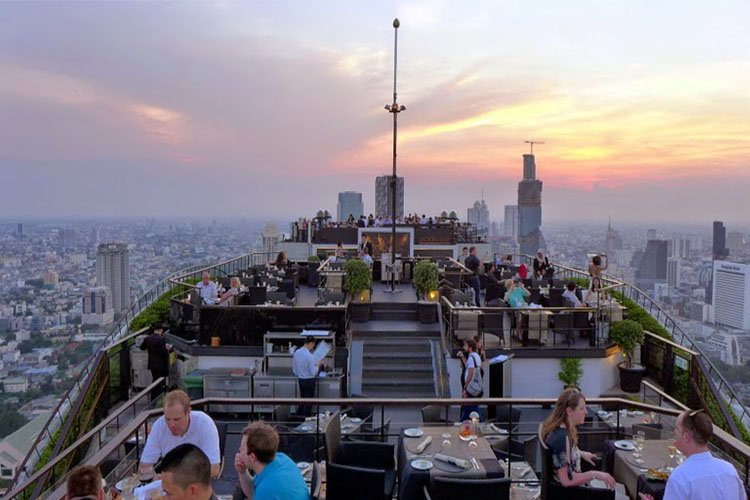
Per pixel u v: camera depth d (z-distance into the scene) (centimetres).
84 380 1399
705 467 432
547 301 1816
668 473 642
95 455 594
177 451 341
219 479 752
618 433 795
